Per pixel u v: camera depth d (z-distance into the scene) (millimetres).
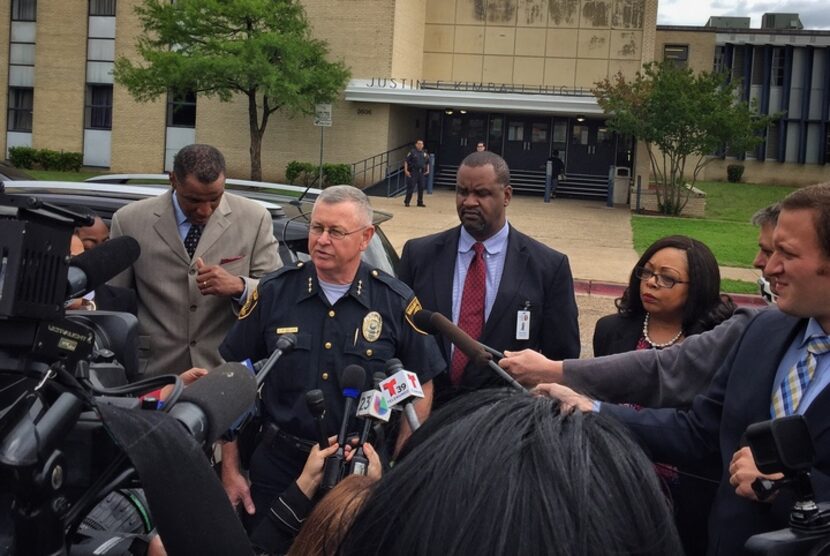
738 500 2486
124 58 28500
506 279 4246
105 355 1946
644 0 34344
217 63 26953
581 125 34438
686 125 26453
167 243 4328
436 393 4102
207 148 4250
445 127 35219
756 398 2533
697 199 27375
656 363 3246
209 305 4309
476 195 4199
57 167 33688
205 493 1363
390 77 31406
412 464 888
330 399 3346
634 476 870
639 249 19344
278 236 5066
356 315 3412
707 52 41781
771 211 3455
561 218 25312
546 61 35250
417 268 4395
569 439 869
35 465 1328
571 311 4293
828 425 2303
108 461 1468
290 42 27656
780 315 2594
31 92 34594
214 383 1600
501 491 828
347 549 927
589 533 819
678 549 875
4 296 1351
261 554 2701
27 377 1403
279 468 3377
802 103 41906
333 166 30781
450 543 820
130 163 33656
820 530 1838
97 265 1834
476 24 35406
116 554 1704
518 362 3295
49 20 33938
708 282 3691
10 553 1371
